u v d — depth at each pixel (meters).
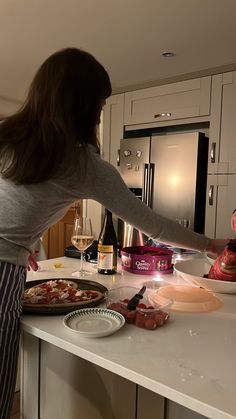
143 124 3.50
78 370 1.05
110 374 1.02
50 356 1.09
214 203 3.04
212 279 1.10
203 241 1.12
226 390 0.60
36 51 2.66
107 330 0.79
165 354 0.72
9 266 0.84
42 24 2.22
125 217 0.94
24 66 2.99
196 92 3.10
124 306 0.93
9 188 0.84
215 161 3.02
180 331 0.84
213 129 3.01
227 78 2.91
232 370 0.67
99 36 2.38
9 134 0.82
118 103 3.66
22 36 2.40
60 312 0.91
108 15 2.09
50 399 1.11
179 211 3.15
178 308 0.97
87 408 1.06
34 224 0.87
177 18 2.11
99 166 0.88
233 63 2.85
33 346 1.12
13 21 2.19
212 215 3.06
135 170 3.47
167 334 0.82
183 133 3.38
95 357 0.72
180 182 3.14
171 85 3.26
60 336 0.80
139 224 0.96
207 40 2.41
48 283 1.11
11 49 2.63
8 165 0.82
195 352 0.73
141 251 1.47
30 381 1.14
